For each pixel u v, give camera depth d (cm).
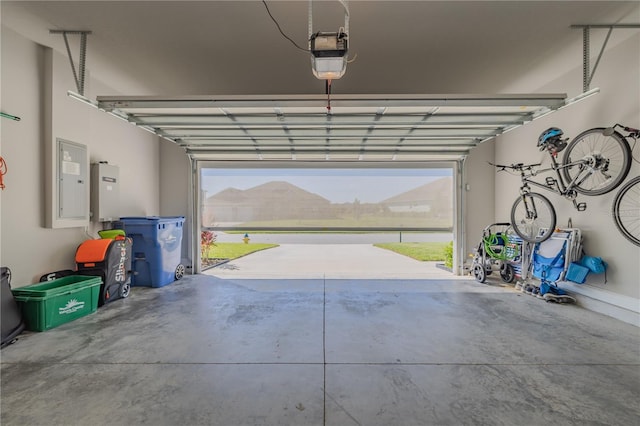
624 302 320
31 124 319
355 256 818
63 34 302
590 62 353
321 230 845
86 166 379
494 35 303
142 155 519
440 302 388
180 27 292
